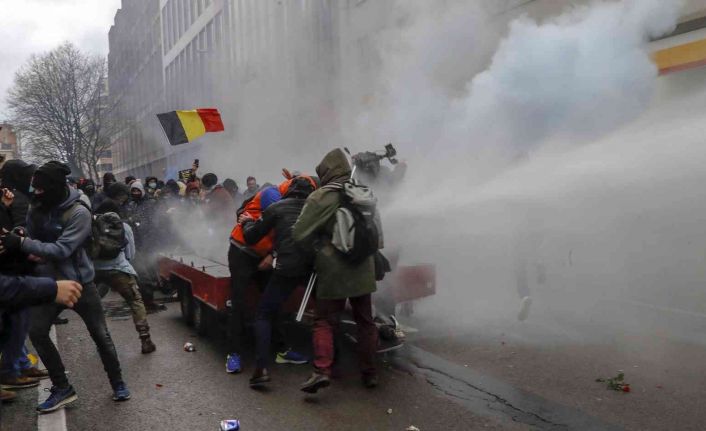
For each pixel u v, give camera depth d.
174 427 3.54
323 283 3.79
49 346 3.72
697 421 3.37
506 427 3.37
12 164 4.41
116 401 3.96
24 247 3.14
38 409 3.73
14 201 4.39
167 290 8.03
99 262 5.01
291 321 5.04
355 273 3.82
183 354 5.07
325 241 3.82
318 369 3.86
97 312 3.85
